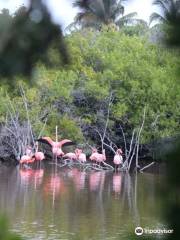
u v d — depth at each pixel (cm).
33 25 241
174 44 246
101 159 4253
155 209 237
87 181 3384
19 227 1862
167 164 235
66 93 4353
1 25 239
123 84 4444
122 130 4456
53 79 4406
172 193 232
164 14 251
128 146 4791
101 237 1738
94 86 4394
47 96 4478
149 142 4291
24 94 4306
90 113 4619
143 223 1953
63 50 251
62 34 247
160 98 4325
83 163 4297
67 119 4556
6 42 238
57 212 2197
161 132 4225
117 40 4919
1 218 247
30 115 4453
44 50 244
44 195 2672
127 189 2994
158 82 4328
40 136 4503
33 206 2323
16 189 2880
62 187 3022
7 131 4438
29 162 4225
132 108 4441
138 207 2338
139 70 4403
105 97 4384
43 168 4228
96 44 4791
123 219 2056
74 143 4416
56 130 4397
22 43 239
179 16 245
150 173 4025
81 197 2639
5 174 3691
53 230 1841
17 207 2284
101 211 2242
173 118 4328
